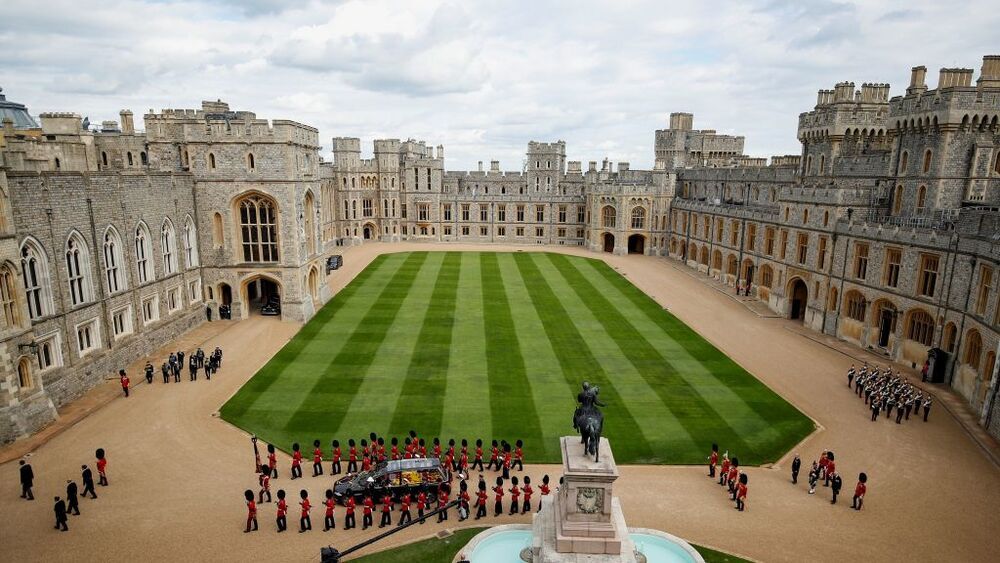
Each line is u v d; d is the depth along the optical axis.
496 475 28.64
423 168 108.88
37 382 32.34
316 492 26.77
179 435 31.91
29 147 49.19
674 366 43.72
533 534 21.83
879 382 38.03
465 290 66.75
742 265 71.12
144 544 22.38
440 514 24.36
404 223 111.81
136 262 43.84
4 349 29.86
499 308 58.91
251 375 40.81
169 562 21.36
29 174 32.84
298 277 53.50
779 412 36.06
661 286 72.62
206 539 22.81
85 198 37.75
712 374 42.25
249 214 53.38
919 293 43.84
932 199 50.69
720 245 77.81
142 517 24.20
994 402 32.91
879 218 53.78
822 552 22.50
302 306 53.88
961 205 49.91
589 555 19.70
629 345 48.31
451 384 39.41
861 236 49.28
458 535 23.38
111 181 40.56
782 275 61.03
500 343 47.97
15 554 21.55
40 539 22.47
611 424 34.22
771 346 49.72
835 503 26.19
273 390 38.16
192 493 26.23
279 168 51.72
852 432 33.44
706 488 27.62
